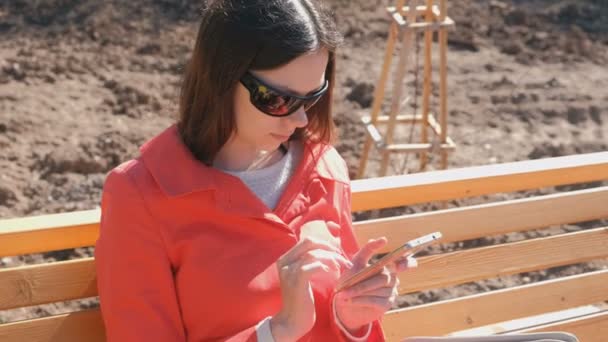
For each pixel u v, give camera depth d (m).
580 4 8.40
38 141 5.86
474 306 2.91
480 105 6.84
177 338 2.17
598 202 2.96
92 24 7.38
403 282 2.78
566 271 4.90
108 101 6.39
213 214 2.23
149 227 2.17
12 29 7.27
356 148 6.13
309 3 2.11
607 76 7.38
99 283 2.18
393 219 2.71
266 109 2.10
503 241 5.12
